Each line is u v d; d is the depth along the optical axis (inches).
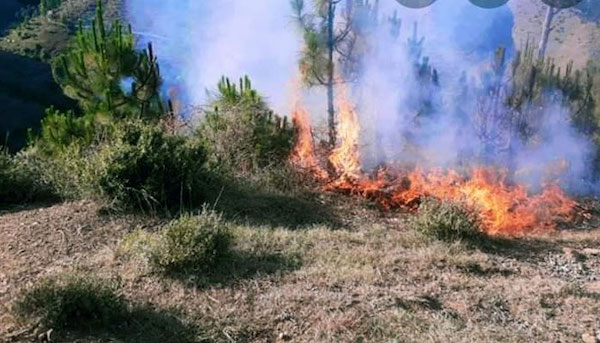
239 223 247.0
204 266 192.1
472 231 243.0
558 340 163.3
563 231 285.3
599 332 168.2
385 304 176.4
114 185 237.5
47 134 332.8
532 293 190.7
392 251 221.6
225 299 175.9
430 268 207.5
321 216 273.6
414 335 160.7
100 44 331.3
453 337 159.5
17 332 150.0
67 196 257.8
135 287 180.2
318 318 167.8
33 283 170.4
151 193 238.5
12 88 1123.9
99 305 158.2
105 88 335.6
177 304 172.1
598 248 253.8
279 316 167.8
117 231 222.5
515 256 233.8
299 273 195.0
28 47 1166.3
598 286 205.3
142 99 345.1
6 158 268.1
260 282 187.6
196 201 255.0
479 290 191.6
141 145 246.8
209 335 158.2
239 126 308.7
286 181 297.7
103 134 297.4
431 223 241.9
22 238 213.9
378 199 304.3
